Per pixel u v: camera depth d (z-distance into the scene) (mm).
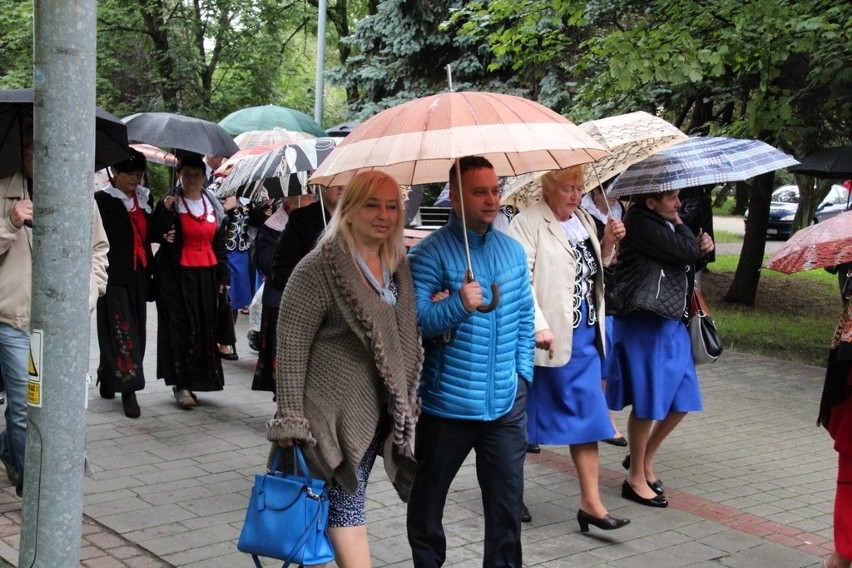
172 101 24344
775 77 10188
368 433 3557
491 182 3957
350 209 3598
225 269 7504
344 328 3551
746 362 10531
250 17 24578
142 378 7145
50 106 3031
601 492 5840
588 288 4984
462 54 16500
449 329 3826
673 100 12836
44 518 3186
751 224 14812
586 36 14117
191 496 5480
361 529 3648
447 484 4012
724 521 5383
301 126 12211
